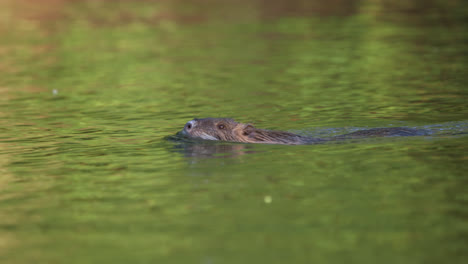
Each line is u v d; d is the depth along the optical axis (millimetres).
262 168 33375
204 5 127312
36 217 26859
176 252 22750
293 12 118625
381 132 40469
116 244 23641
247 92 58969
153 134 43375
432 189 28781
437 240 23125
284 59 76750
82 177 32812
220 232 24500
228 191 29500
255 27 103188
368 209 26500
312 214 26141
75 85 63969
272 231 24438
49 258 22594
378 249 22516
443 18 107125
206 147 38969
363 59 75438
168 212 26891
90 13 118312
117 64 75750
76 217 26688
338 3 127000
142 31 101375
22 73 70938
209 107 52781
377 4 125812
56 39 94375
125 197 29156
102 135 43312
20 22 109000
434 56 75688
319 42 88438
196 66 73500
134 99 56844
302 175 31781
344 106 51906
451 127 41969
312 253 22344
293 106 52500
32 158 37219
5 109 53219
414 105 51375
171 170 33625
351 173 31781
